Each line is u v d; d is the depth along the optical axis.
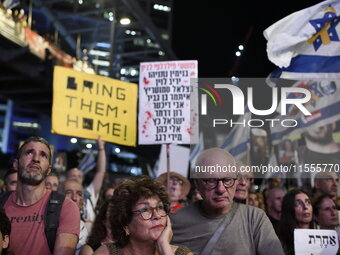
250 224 3.56
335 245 3.79
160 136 5.62
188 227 3.59
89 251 3.81
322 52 4.74
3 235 3.26
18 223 3.51
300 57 4.78
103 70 48.31
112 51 16.08
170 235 2.94
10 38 19.19
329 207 4.52
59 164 9.25
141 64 5.76
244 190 4.38
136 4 30.80
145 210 2.82
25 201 3.58
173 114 5.64
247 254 3.48
